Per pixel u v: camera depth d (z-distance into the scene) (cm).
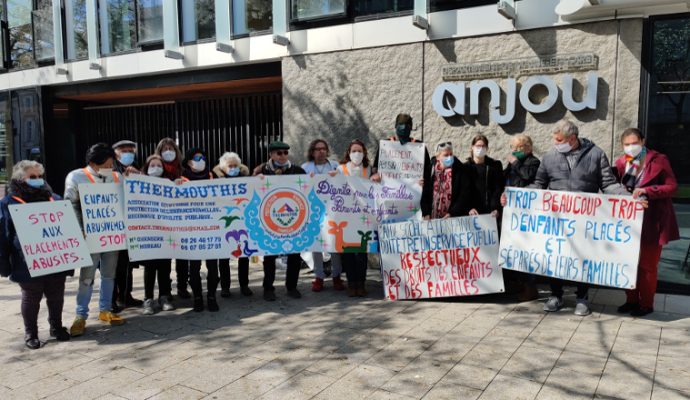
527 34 658
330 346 473
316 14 782
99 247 522
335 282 667
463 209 608
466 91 698
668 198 527
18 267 471
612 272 528
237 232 599
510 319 539
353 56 766
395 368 423
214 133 1023
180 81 934
